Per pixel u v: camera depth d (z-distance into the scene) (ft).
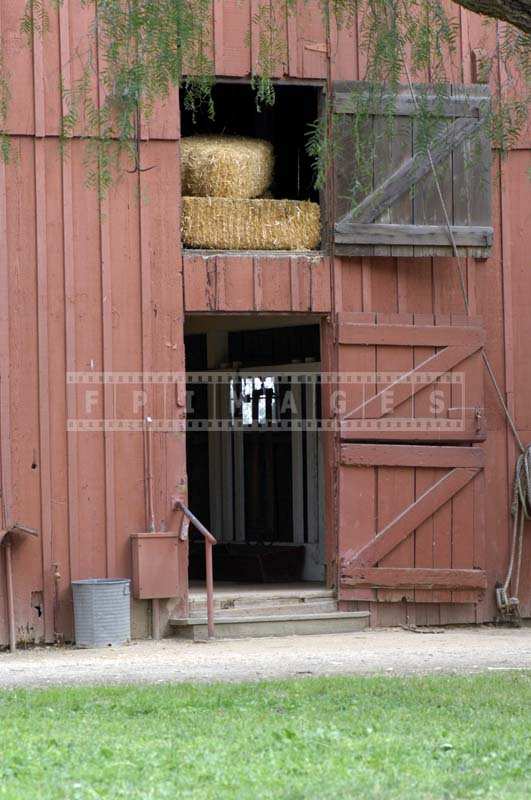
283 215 61.72
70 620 57.98
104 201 59.00
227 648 55.67
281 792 29.78
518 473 63.52
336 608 61.36
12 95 58.13
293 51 61.05
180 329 59.72
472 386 62.75
